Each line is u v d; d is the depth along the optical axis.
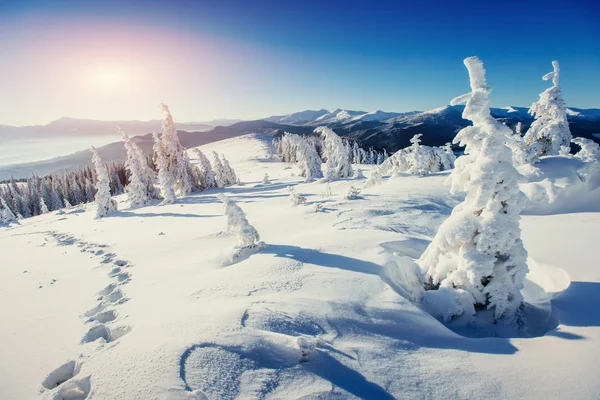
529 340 3.56
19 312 6.01
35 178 69.50
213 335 3.45
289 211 13.01
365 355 3.31
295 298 4.47
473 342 3.68
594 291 4.34
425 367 3.17
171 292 5.67
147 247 10.50
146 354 3.26
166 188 25.88
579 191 9.95
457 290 4.70
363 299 4.48
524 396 2.74
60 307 6.09
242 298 4.70
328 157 28.27
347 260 5.99
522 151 11.83
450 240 4.81
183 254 9.10
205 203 22.62
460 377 3.00
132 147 27.34
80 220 20.95
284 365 3.07
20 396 3.39
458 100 4.81
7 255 11.77
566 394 2.70
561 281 5.21
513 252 4.58
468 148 4.95
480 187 4.58
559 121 13.78
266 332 3.50
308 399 2.67
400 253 6.86
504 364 3.17
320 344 3.39
